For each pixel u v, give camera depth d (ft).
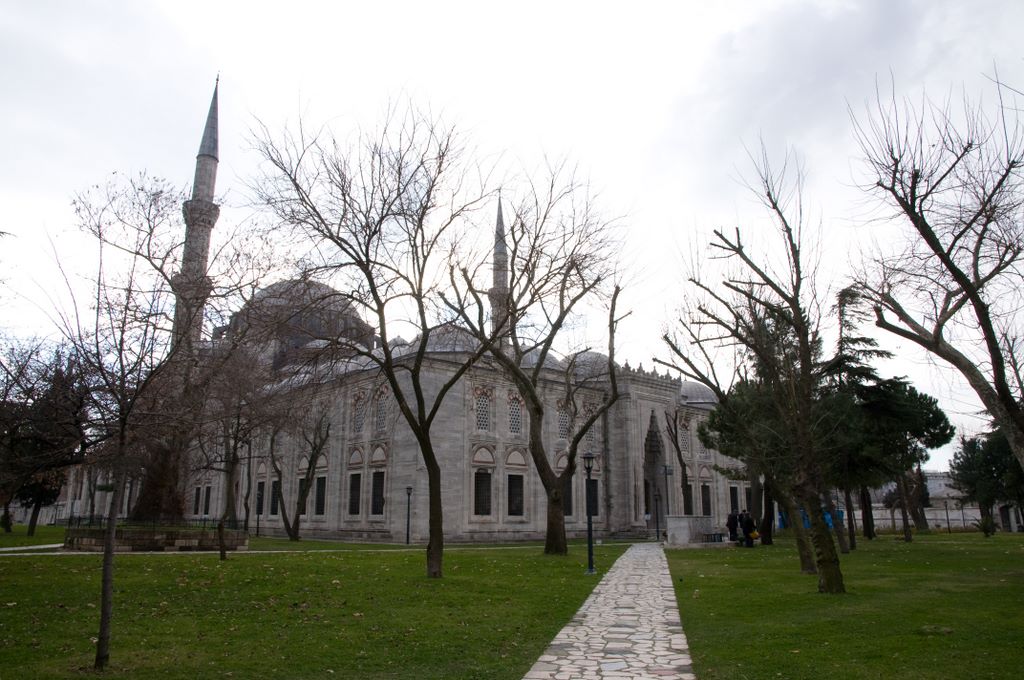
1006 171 45.55
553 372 175.42
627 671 31.81
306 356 67.62
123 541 93.04
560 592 56.59
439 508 63.98
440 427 150.00
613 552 106.22
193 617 43.52
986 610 44.98
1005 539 144.56
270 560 77.36
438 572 62.28
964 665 31.19
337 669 31.96
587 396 184.03
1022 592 53.62
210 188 172.45
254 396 88.94
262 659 33.45
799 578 65.00
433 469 64.69
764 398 102.22
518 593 55.26
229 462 94.32
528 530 163.43
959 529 214.07
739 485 223.71
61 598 48.93
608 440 186.70
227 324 68.49
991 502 197.47
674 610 48.19
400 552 98.12
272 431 138.62
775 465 93.30
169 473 102.78
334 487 166.71
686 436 207.62
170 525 99.86
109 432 40.65
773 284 58.03
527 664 33.22
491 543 147.13
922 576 65.57
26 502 153.38
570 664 33.17
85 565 67.51
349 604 48.16
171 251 50.72
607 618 45.34
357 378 161.07
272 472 189.67
